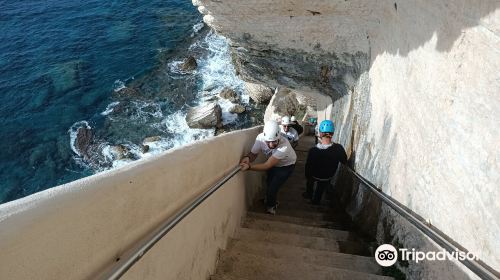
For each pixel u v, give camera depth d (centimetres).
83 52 2405
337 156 579
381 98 515
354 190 605
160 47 2441
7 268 120
